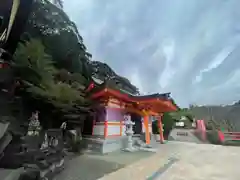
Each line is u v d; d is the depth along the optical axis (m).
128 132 12.29
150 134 16.97
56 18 11.92
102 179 5.22
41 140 6.17
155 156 9.90
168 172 6.45
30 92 6.23
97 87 10.48
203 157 10.22
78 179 5.11
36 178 4.03
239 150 13.55
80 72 12.91
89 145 10.78
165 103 12.95
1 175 3.38
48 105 7.54
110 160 8.12
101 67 22.31
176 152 11.84
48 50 10.02
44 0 11.81
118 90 10.69
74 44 12.94
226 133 19.95
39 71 5.91
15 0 4.74
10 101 5.76
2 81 5.37
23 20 5.35
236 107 27.33
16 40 5.53
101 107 11.11
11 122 5.30
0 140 3.95
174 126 24.38
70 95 7.71
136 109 13.61
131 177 5.51
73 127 11.02
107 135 10.73
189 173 6.39
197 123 23.28
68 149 9.54
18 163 4.17
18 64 5.50
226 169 7.18
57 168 5.42
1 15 4.82
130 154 10.11
